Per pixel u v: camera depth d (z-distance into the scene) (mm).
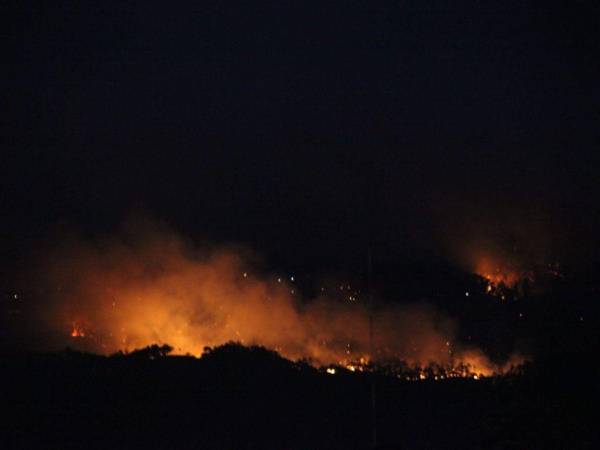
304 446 7652
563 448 6531
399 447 6586
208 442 7664
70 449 7219
